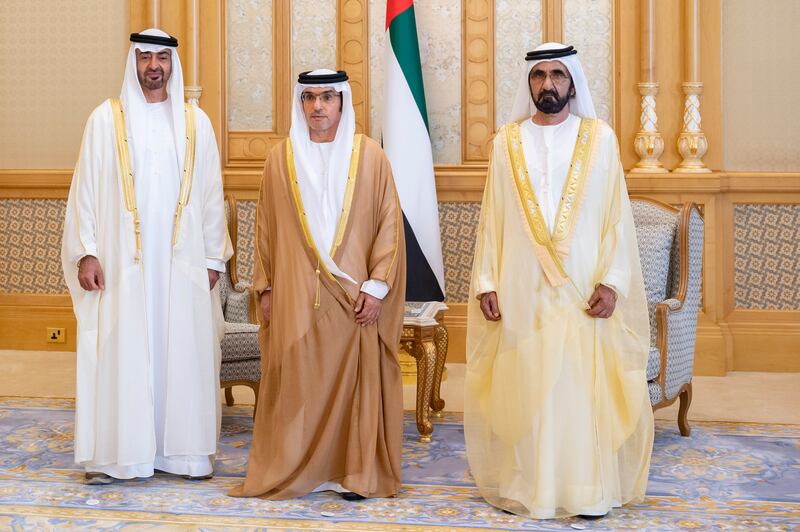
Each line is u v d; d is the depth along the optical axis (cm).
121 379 369
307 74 370
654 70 606
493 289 358
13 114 674
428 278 574
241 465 408
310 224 364
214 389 386
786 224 610
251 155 638
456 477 394
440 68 622
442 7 620
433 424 482
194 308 380
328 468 364
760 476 395
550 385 339
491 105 620
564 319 343
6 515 342
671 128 611
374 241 378
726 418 497
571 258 346
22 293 680
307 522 335
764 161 614
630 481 353
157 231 380
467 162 625
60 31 664
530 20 616
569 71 355
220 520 337
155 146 382
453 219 625
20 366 623
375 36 623
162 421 381
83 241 375
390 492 366
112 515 342
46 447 434
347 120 376
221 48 632
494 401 355
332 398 362
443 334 490
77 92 666
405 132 575
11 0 667
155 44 377
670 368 442
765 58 610
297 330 360
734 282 618
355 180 371
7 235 677
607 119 616
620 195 355
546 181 352
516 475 348
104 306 374
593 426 342
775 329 614
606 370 351
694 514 348
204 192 393
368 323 365
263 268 380
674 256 478
